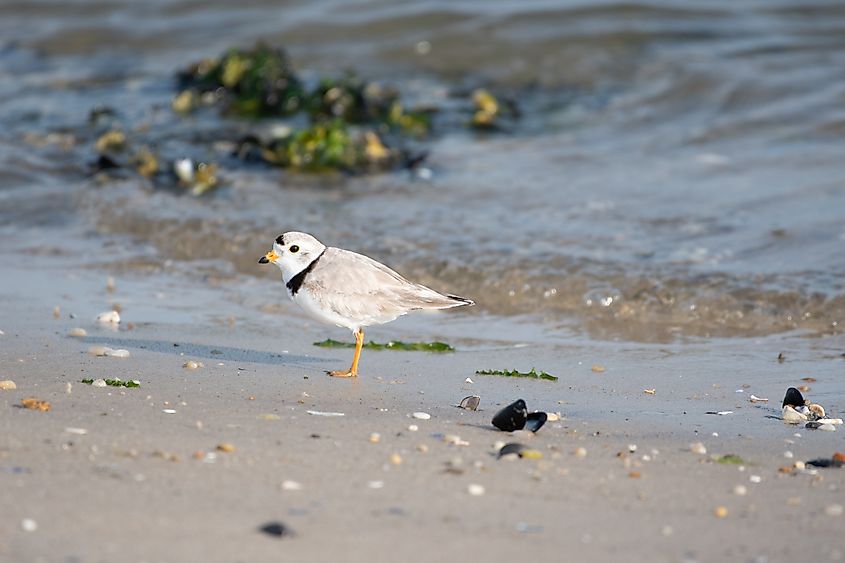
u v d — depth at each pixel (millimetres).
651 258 14992
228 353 11883
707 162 19000
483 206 17359
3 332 12242
